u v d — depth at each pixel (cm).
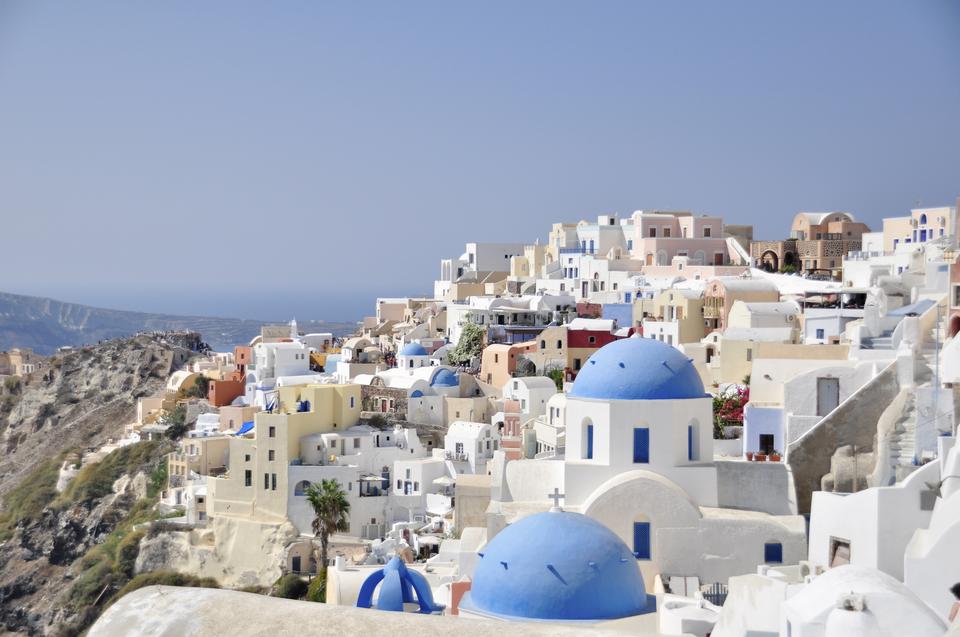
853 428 5556
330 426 11431
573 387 5738
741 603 3666
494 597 4416
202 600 2164
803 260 15362
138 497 13425
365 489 10950
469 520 7638
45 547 13562
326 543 10288
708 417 5606
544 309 14888
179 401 16100
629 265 15700
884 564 4528
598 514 5300
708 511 5422
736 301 11694
